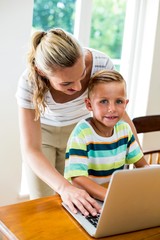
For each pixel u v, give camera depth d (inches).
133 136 61.5
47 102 63.4
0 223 44.7
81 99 65.7
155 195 42.6
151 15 113.1
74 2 102.3
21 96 58.8
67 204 48.1
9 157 92.3
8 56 84.9
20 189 97.3
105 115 55.7
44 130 70.6
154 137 122.8
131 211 42.5
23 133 58.5
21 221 45.3
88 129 56.4
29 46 55.8
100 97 55.8
